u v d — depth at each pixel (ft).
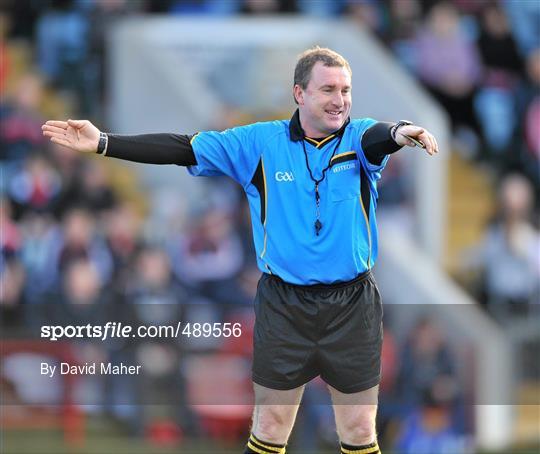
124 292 134.92
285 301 63.46
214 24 169.58
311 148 62.90
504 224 155.63
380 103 164.76
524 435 138.92
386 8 178.70
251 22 169.89
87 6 172.04
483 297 154.30
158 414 129.59
